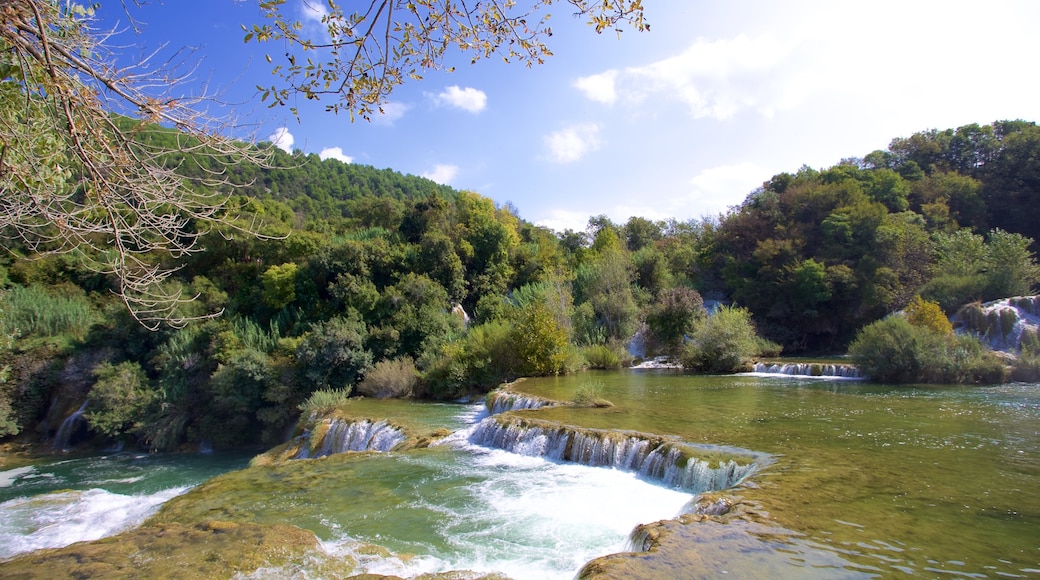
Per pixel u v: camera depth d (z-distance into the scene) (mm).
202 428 28062
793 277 36375
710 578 5973
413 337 34375
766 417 15188
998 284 29453
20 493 20141
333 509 10891
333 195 109000
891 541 6867
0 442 28594
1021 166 42344
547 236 72375
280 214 59312
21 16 4152
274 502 11461
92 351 31562
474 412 21938
